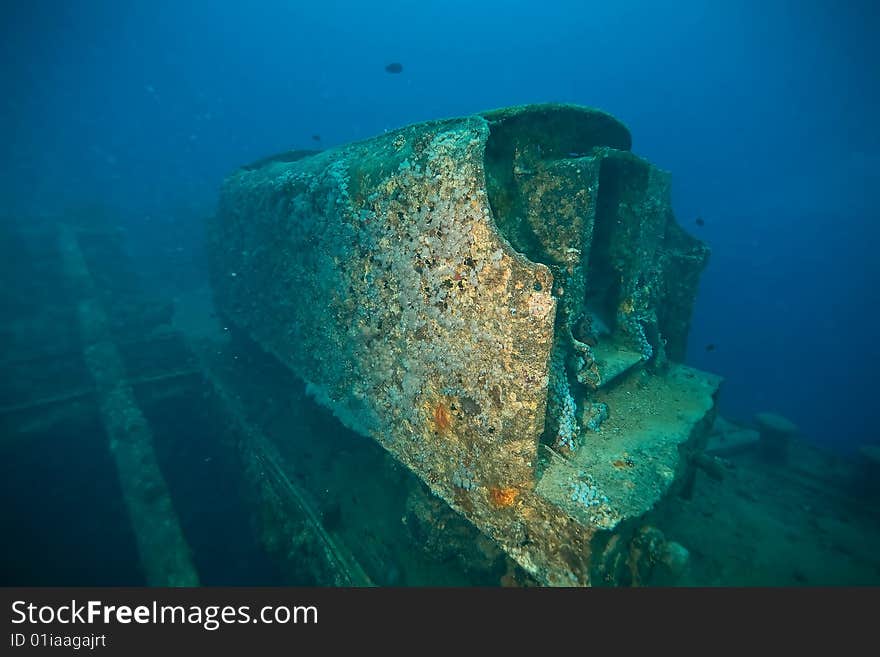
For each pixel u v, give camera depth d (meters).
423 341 3.36
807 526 5.01
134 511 4.63
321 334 4.74
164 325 8.84
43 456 6.26
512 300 2.64
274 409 6.34
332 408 4.59
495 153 3.36
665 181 4.67
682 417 3.96
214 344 8.73
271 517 5.18
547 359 2.65
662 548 3.07
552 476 3.00
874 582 4.12
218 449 6.93
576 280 3.47
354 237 3.95
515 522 3.01
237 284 6.93
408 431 3.68
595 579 2.77
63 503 6.25
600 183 4.22
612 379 3.87
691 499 5.14
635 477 3.07
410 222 3.31
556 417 3.24
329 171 4.34
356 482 4.95
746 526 4.82
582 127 3.84
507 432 2.84
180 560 4.16
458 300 2.99
